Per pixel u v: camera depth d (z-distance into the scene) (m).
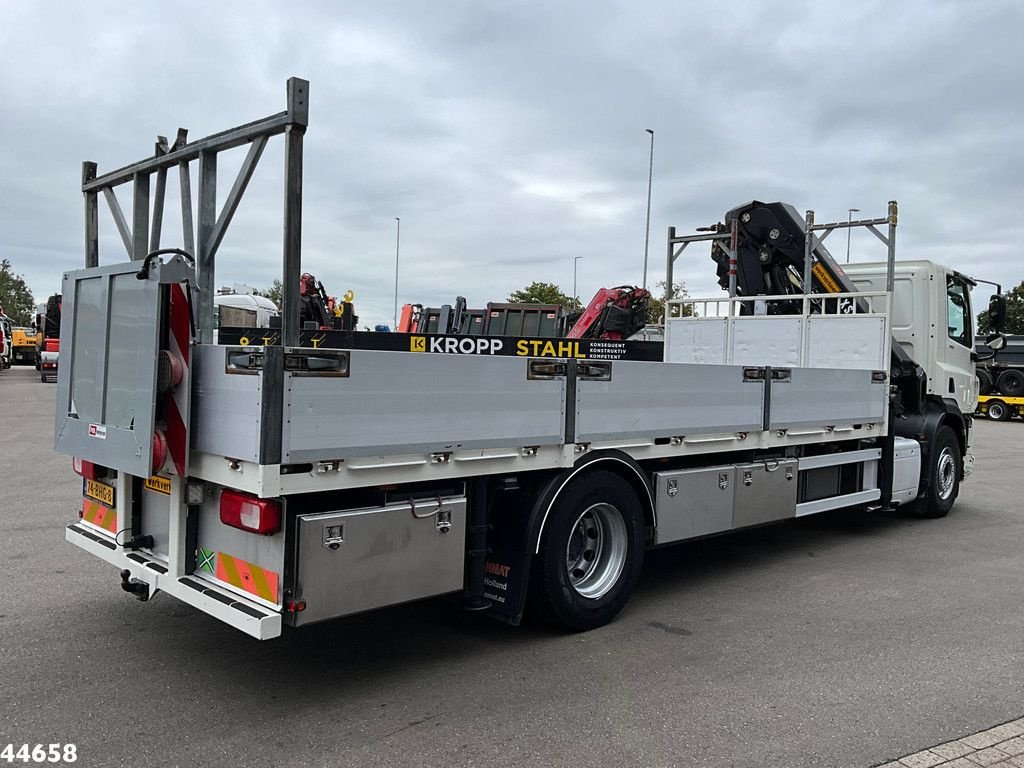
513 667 4.34
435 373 3.88
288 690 3.98
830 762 3.32
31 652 4.40
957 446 9.08
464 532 4.18
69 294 4.48
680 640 4.81
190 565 3.95
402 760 3.29
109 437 4.00
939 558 6.96
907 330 8.60
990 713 3.81
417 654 4.52
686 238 9.10
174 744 3.39
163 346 3.70
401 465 3.80
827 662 4.46
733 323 8.68
